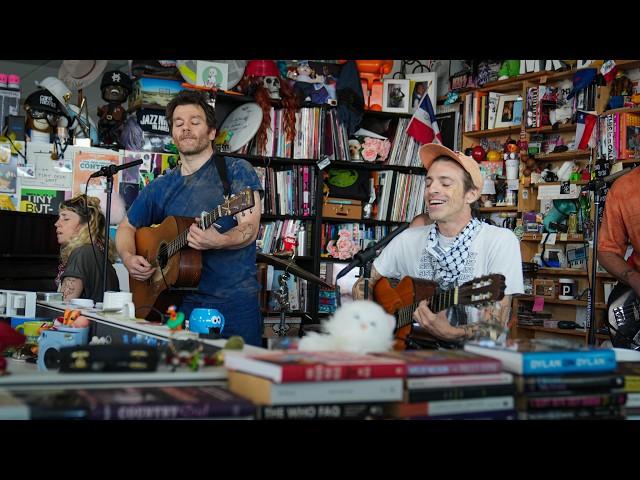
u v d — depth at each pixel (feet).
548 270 18.86
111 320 8.71
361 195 21.13
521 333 19.30
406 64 23.25
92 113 32.96
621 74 18.26
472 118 21.42
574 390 5.21
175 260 10.64
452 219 9.23
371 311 5.85
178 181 11.52
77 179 17.60
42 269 13.99
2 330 7.98
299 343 5.95
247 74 20.11
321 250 20.95
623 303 12.92
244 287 11.12
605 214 13.05
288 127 20.42
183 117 11.18
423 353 5.42
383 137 21.56
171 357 5.27
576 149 18.25
